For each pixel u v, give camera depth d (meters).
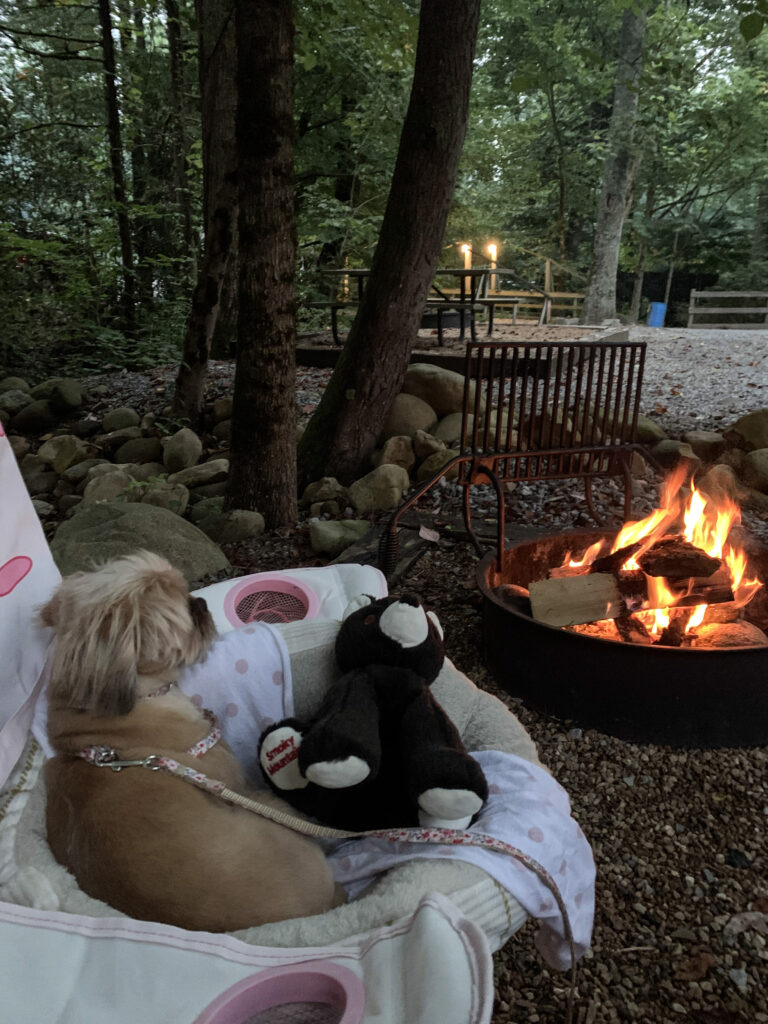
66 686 1.61
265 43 4.20
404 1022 1.15
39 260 11.15
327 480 5.64
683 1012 2.01
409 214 5.29
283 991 1.24
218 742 1.80
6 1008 1.19
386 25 7.91
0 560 1.76
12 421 8.34
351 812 1.81
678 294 26.72
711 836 2.59
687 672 2.87
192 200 13.48
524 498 5.41
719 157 21.02
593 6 20.25
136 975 1.24
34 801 1.61
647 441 5.88
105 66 11.04
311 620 2.16
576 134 22.95
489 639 3.42
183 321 12.13
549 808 1.68
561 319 19.73
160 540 4.68
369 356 5.69
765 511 5.12
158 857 1.44
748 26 4.38
